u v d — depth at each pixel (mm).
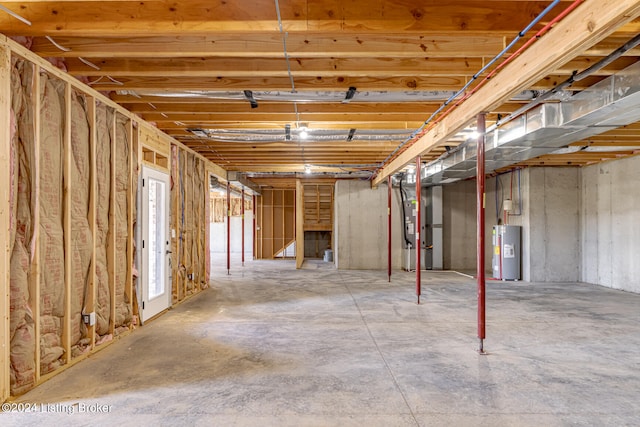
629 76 3295
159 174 5352
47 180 3139
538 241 8367
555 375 3111
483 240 3717
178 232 6004
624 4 1900
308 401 2643
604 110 3668
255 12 2717
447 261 10680
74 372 3184
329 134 5770
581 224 8312
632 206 7043
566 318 5000
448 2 2783
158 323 4793
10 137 2752
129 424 2344
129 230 4480
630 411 2512
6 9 2512
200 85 3955
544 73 2734
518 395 2742
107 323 3988
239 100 4316
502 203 9578
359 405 2582
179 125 5430
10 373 2738
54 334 3193
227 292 7035
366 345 3881
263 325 4680
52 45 3070
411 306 5742
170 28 2730
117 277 4219
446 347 3816
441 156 7328
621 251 7277
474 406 2574
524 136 4723
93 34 2811
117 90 3939
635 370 3227
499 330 4426
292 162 8555
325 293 6879
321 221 13516
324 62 3543
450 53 3170
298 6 2725
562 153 6699
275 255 14102
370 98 4117
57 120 3279
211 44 3125
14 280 2783
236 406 2574
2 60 2662
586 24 2178
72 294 3459
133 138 4660
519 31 2814
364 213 10695
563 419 2404
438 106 4672
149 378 3055
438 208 10414
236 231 18000
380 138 5992
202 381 2990
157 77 3912
